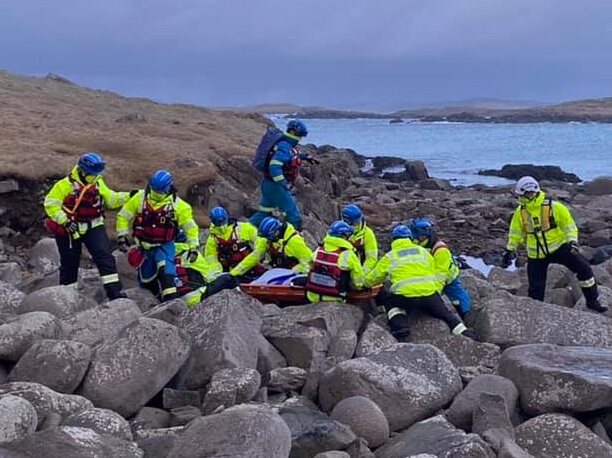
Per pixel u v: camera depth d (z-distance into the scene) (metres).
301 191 22.53
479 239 23.33
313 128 156.50
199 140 27.77
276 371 8.45
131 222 10.62
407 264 10.00
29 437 6.25
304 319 9.52
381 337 9.34
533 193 11.39
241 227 11.92
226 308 8.64
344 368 7.83
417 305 9.91
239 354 8.33
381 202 29.95
